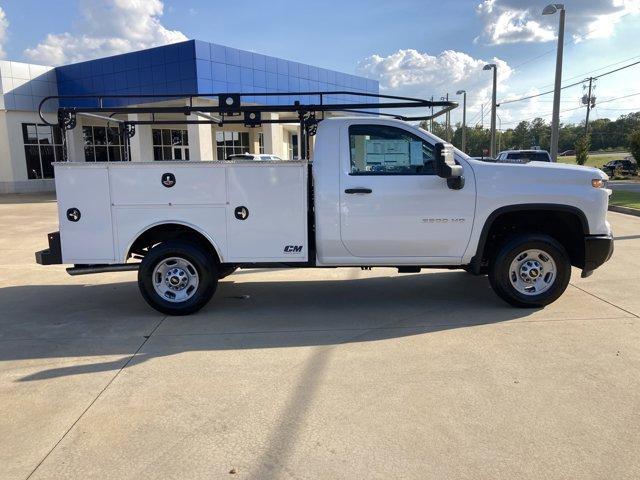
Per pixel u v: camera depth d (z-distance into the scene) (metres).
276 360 4.80
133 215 6.06
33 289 7.78
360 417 3.71
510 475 3.02
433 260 6.10
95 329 5.81
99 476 3.09
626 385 4.13
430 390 4.10
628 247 10.13
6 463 3.23
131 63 25.33
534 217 6.15
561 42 20.41
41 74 29.89
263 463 3.18
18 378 4.50
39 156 30.66
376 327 5.69
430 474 3.04
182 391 4.18
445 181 5.90
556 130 20.92
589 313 5.97
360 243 6.03
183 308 6.17
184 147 32.75
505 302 6.43
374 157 6.00
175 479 3.04
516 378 4.29
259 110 6.38
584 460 3.15
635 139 44.31
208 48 23.33
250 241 6.09
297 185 5.99
